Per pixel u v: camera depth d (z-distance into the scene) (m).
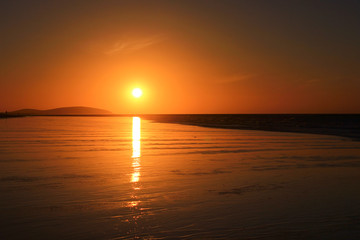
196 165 12.82
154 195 8.08
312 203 7.38
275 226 5.85
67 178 10.04
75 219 6.17
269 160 14.30
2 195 7.92
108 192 8.33
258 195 8.12
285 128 45.22
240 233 5.51
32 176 10.30
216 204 7.29
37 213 6.52
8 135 28.56
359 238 5.28
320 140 24.95
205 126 53.69
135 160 14.00
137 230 5.62
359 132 34.59
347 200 7.64
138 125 58.34
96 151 17.16
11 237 5.26
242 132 35.66
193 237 5.33
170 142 23.08
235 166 12.63
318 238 5.29
